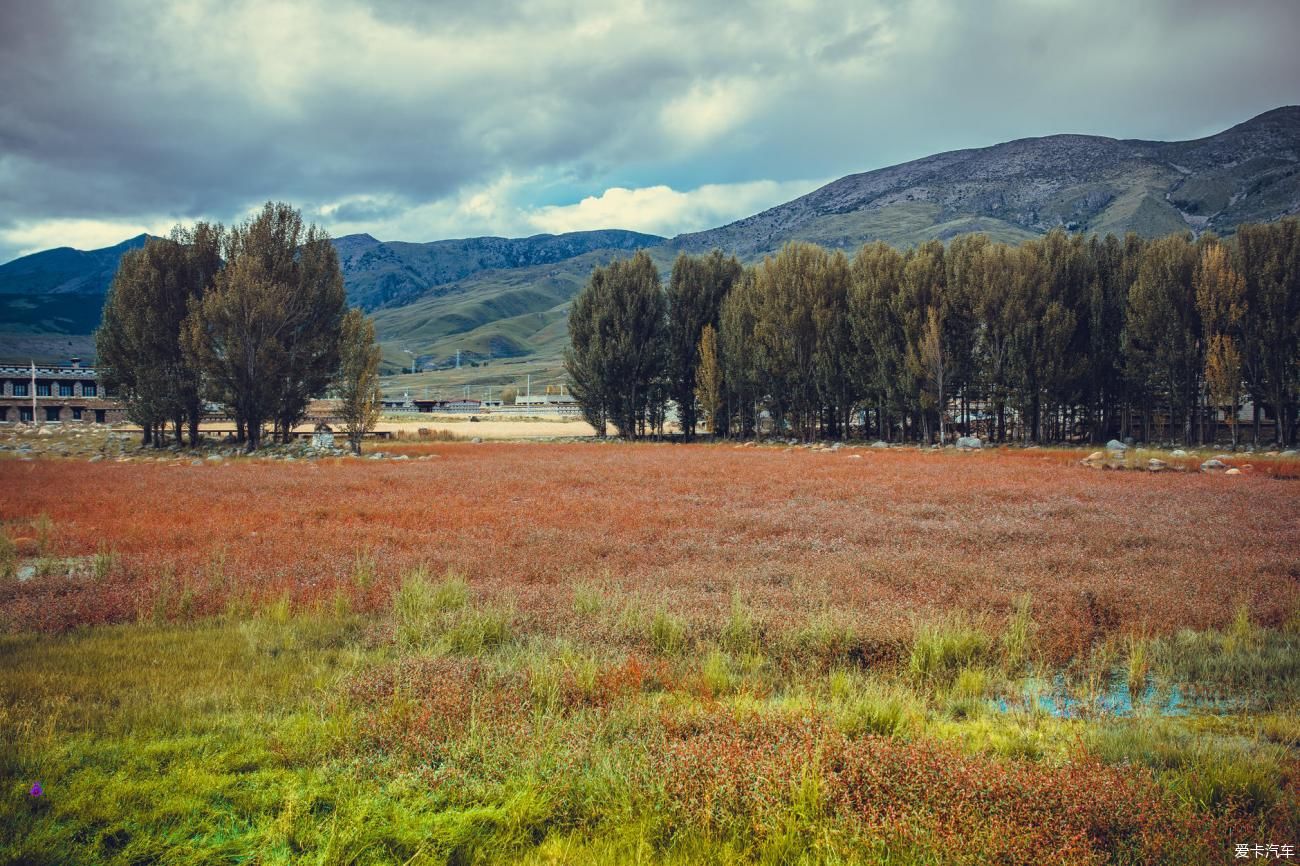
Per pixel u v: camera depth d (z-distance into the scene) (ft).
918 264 192.03
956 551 49.55
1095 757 19.45
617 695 23.86
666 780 17.46
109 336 180.34
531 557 47.60
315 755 19.52
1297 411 163.53
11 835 15.65
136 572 41.96
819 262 209.67
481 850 15.66
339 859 15.34
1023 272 182.19
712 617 32.42
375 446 185.47
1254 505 71.20
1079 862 14.53
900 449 177.78
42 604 34.47
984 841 15.14
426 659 26.73
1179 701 25.52
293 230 179.22
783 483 94.89
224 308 164.76
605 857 15.24
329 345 183.83
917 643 28.43
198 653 28.37
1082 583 39.47
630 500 77.82
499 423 342.03
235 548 49.80
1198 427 181.06
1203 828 15.71
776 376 212.23
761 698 24.38
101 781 17.88
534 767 18.54
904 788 17.20
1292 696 25.17
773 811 16.22
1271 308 156.66
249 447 170.40
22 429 238.07
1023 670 28.50
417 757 19.42
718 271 244.22
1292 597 36.14
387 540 53.67
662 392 238.48
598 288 235.81
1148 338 169.99
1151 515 65.00
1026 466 121.29
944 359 187.21
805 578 40.88
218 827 16.56
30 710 21.77
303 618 33.45
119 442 190.39
